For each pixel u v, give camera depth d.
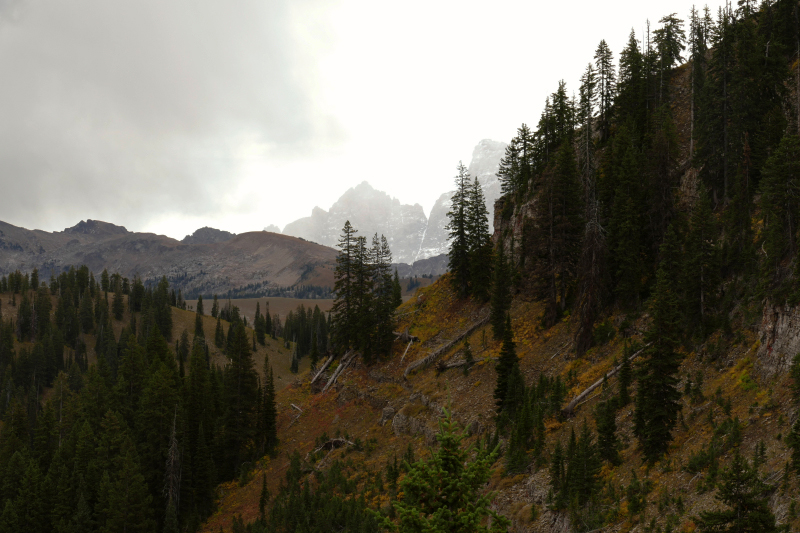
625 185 51.59
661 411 31.83
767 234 37.22
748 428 28.89
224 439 70.50
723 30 50.59
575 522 31.14
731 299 38.62
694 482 28.38
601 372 44.38
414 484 16.41
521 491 38.09
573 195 57.00
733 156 46.06
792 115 47.94
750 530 19.95
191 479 65.56
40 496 62.69
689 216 49.91
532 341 56.81
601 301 51.09
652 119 62.91
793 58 54.78
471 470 16.53
